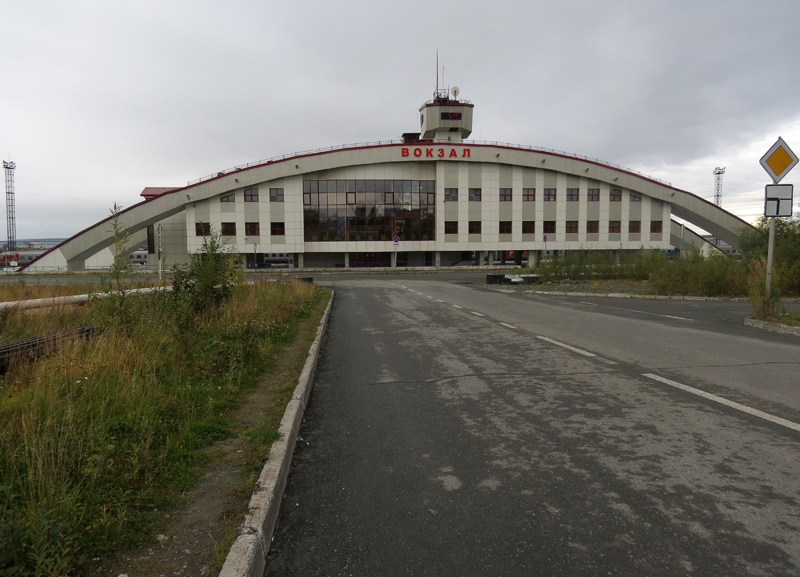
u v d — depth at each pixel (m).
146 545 2.64
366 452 4.12
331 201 57.69
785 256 20.55
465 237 58.75
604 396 5.46
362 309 16.08
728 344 8.58
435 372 6.93
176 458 3.70
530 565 2.53
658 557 2.57
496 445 4.17
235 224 56.06
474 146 57.78
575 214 59.91
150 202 54.88
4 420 4.02
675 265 21.47
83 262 56.94
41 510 2.43
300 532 2.93
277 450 3.84
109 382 5.11
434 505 3.20
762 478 3.41
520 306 16.14
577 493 3.29
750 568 2.46
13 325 8.89
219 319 10.09
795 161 10.89
